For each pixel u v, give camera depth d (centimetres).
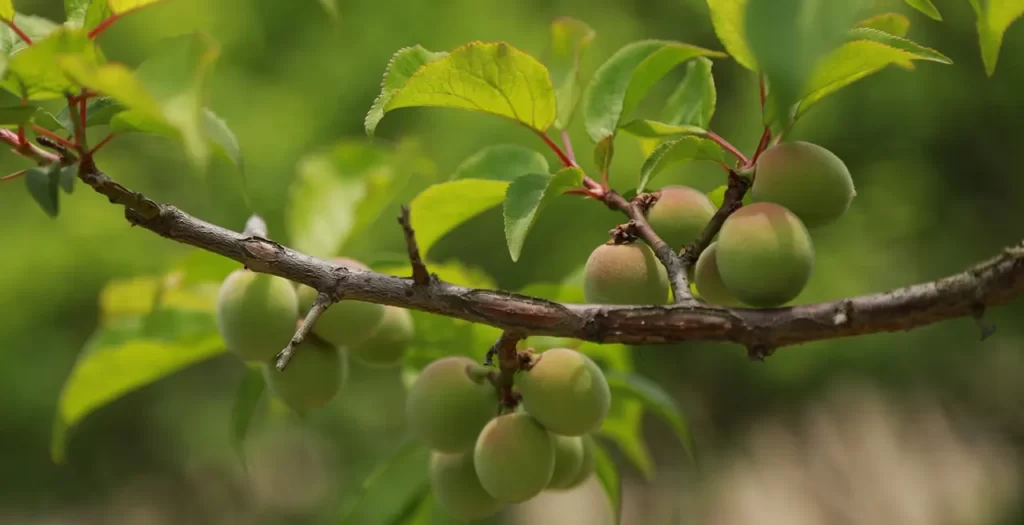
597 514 327
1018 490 300
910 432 317
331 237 97
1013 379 276
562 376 85
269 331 87
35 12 253
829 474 317
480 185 88
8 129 83
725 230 82
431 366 88
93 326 236
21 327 226
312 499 289
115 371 93
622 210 85
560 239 217
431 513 93
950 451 317
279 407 97
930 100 228
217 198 222
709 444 278
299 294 88
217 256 92
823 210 82
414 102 85
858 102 229
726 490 293
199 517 279
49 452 242
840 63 81
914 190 236
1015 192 245
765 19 72
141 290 92
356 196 97
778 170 82
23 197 237
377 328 89
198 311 93
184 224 82
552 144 86
